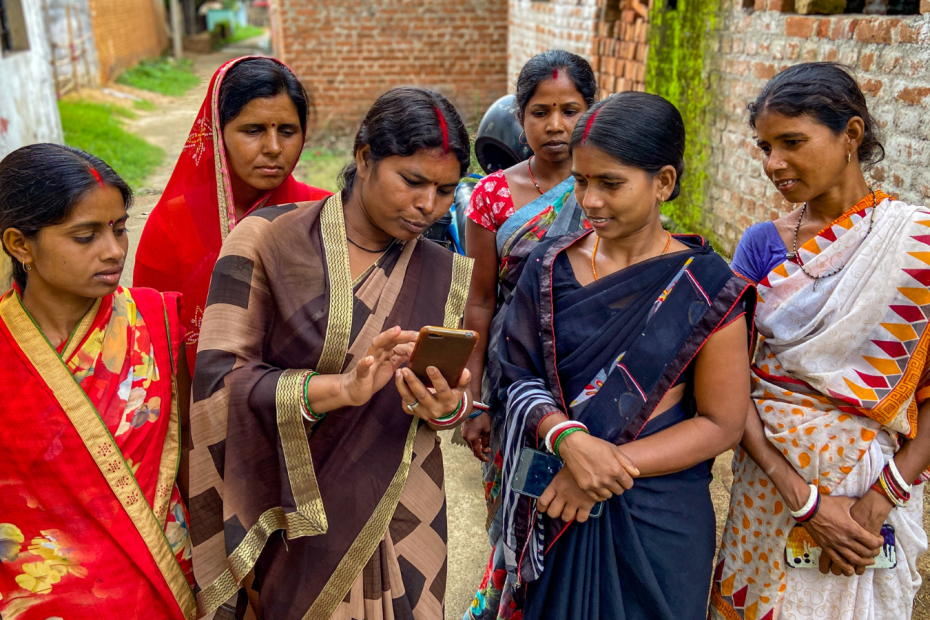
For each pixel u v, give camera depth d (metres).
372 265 1.66
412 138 1.49
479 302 2.32
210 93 2.10
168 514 1.73
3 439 1.55
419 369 1.54
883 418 1.67
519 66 9.04
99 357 1.63
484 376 2.29
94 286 1.55
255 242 1.63
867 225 1.69
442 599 1.83
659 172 1.58
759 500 1.86
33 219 1.48
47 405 1.57
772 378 1.81
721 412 1.64
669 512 1.69
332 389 1.52
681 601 1.72
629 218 1.59
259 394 1.55
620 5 6.17
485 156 3.19
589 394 1.68
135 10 19.02
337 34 9.43
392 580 1.73
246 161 2.11
